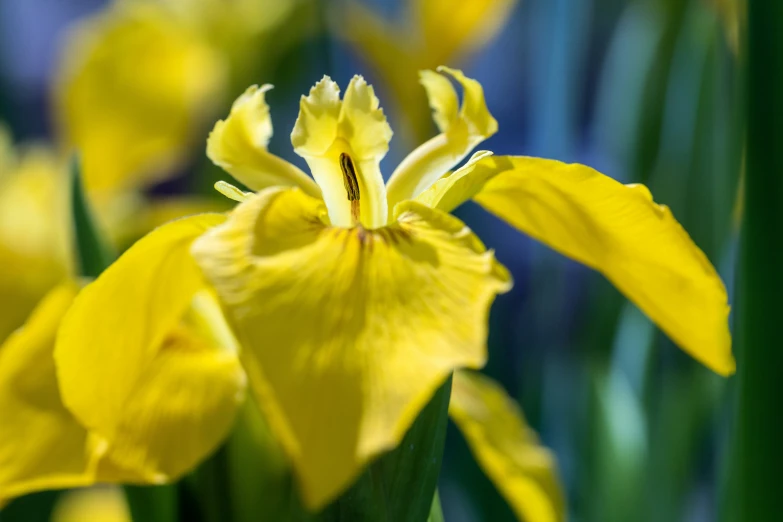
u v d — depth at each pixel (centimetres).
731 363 46
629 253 47
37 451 49
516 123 133
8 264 76
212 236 43
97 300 46
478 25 78
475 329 42
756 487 51
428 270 43
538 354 75
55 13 152
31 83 146
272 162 49
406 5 85
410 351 41
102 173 88
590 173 46
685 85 69
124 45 88
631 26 77
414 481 46
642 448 65
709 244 68
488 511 71
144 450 49
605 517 65
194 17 87
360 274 43
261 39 85
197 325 52
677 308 47
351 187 48
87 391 47
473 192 47
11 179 83
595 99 117
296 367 41
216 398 50
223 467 51
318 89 48
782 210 50
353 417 41
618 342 68
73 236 54
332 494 40
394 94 80
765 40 50
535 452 56
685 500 70
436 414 46
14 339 51
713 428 69
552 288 75
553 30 72
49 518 69
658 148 71
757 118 50
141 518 51
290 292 42
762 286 51
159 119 88
